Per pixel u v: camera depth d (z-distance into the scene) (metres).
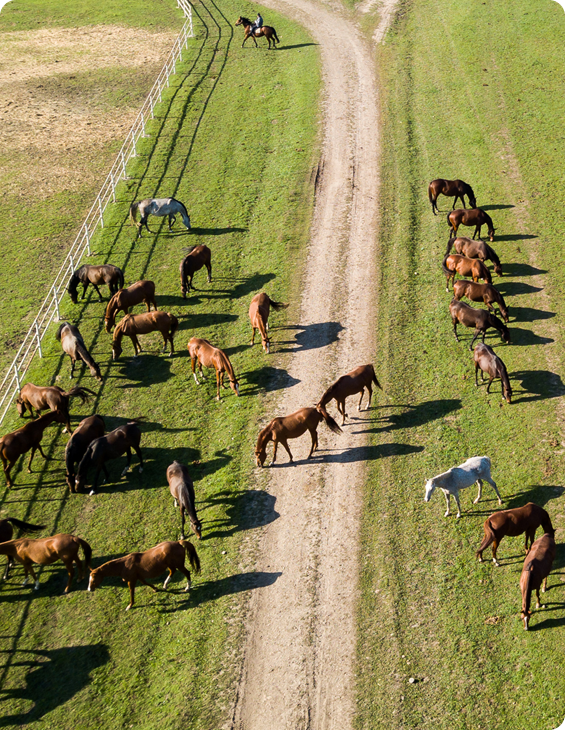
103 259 32.66
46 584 19.23
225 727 15.20
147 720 15.62
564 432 21.17
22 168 41.97
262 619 17.38
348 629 16.83
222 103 45.56
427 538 18.72
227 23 59.06
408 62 47.94
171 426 23.81
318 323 27.44
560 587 16.91
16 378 25.08
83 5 69.44
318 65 48.75
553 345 24.84
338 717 15.08
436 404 23.09
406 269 29.78
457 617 16.62
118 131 45.16
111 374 26.36
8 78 54.47
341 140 39.84
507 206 32.88
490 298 25.31
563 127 38.41
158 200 33.06
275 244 32.34
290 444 22.64
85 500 21.45
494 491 19.77
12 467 22.88
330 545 18.95
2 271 33.09
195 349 24.52
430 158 37.41
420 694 15.20
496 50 47.72
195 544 19.67
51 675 16.89
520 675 15.20
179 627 17.58
